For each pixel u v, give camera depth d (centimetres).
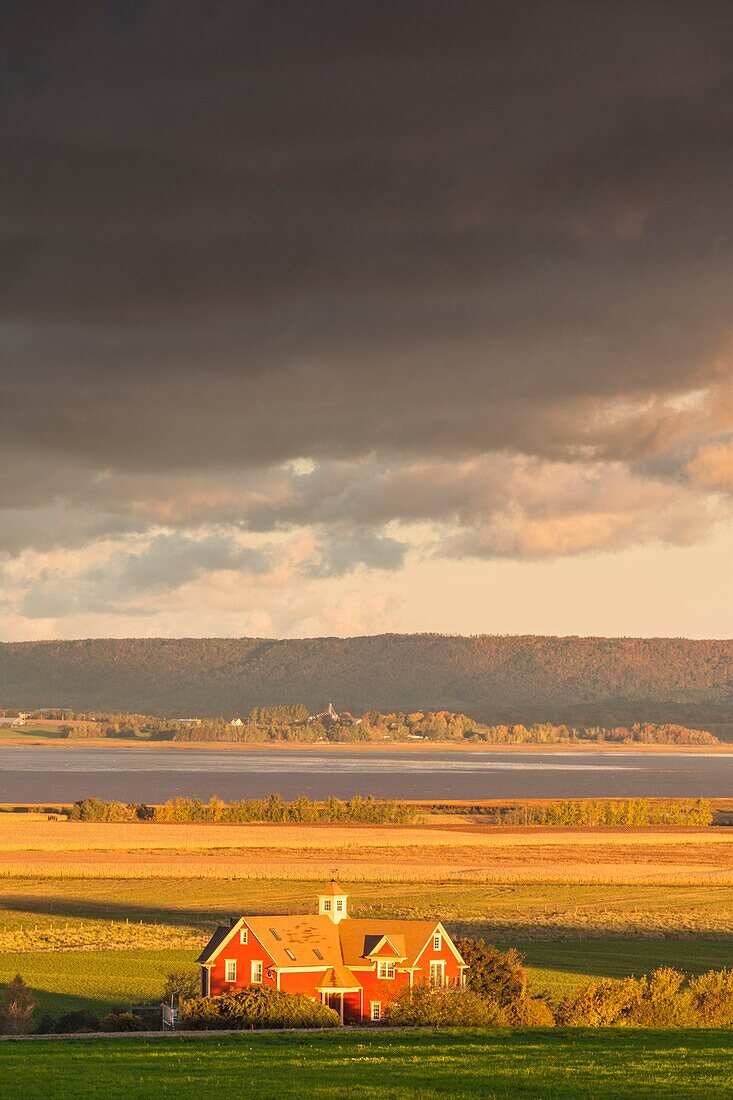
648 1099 15600
